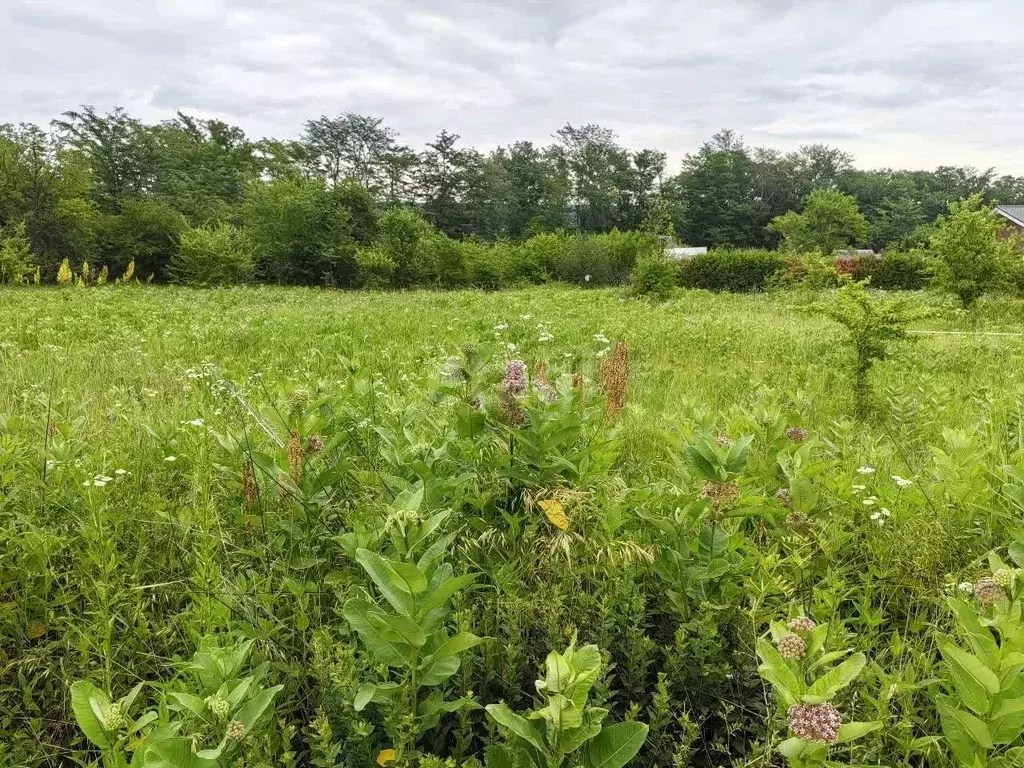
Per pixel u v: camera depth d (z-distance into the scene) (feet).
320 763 6.08
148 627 8.43
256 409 12.88
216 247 111.45
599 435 11.61
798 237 222.28
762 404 14.73
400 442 11.22
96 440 14.19
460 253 126.72
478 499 9.77
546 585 8.66
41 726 7.32
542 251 153.28
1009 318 51.16
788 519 9.68
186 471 12.65
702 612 7.91
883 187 326.03
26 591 8.75
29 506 10.52
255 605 8.25
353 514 9.82
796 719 4.78
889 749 6.58
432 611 6.46
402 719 6.11
